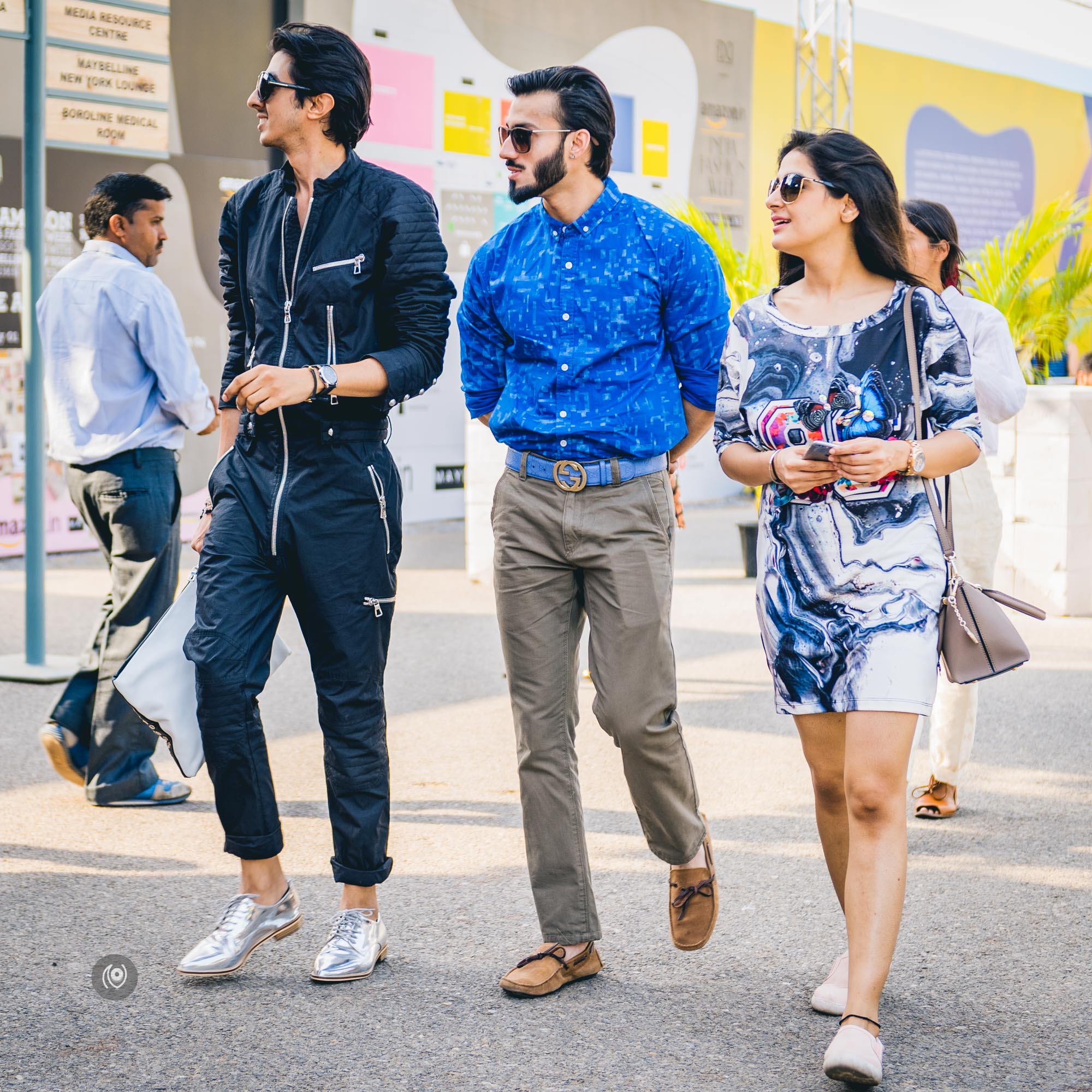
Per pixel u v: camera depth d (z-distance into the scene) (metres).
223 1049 3.00
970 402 2.98
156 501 4.79
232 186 12.16
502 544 3.32
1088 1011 3.22
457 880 4.13
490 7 13.67
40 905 3.90
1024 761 5.51
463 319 3.50
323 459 3.31
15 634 8.09
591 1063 2.94
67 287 4.79
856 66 18.23
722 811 4.85
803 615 3.01
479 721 6.24
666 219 3.25
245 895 3.47
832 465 2.89
